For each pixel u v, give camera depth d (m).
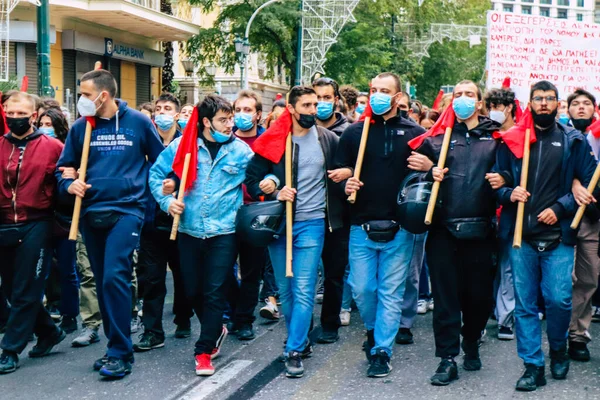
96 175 5.86
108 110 5.91
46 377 5.87
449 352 5.62
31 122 6.21
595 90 10.22
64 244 6.85
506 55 10.26
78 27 20.61
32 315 6.11
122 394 5.46
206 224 5.89
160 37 24.61
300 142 5.91
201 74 28.14
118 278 5.75
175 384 5.66
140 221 5.93
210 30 27.06
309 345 6.33
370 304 5.87
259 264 6.92
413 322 7.49
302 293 5.82
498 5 97.50
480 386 5.55
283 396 5.38
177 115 7.30
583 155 5.45
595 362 6.16
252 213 5.72
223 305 5.93
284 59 26.88
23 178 6.04
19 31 18.44
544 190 5.45
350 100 9.16
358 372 5.92
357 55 28.42
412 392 5.43
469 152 5.55
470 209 5.48
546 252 5.46
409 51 35.03
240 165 5.96
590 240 6.12
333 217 5.95
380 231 5.67
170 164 5.98
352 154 5.86
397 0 32.28
